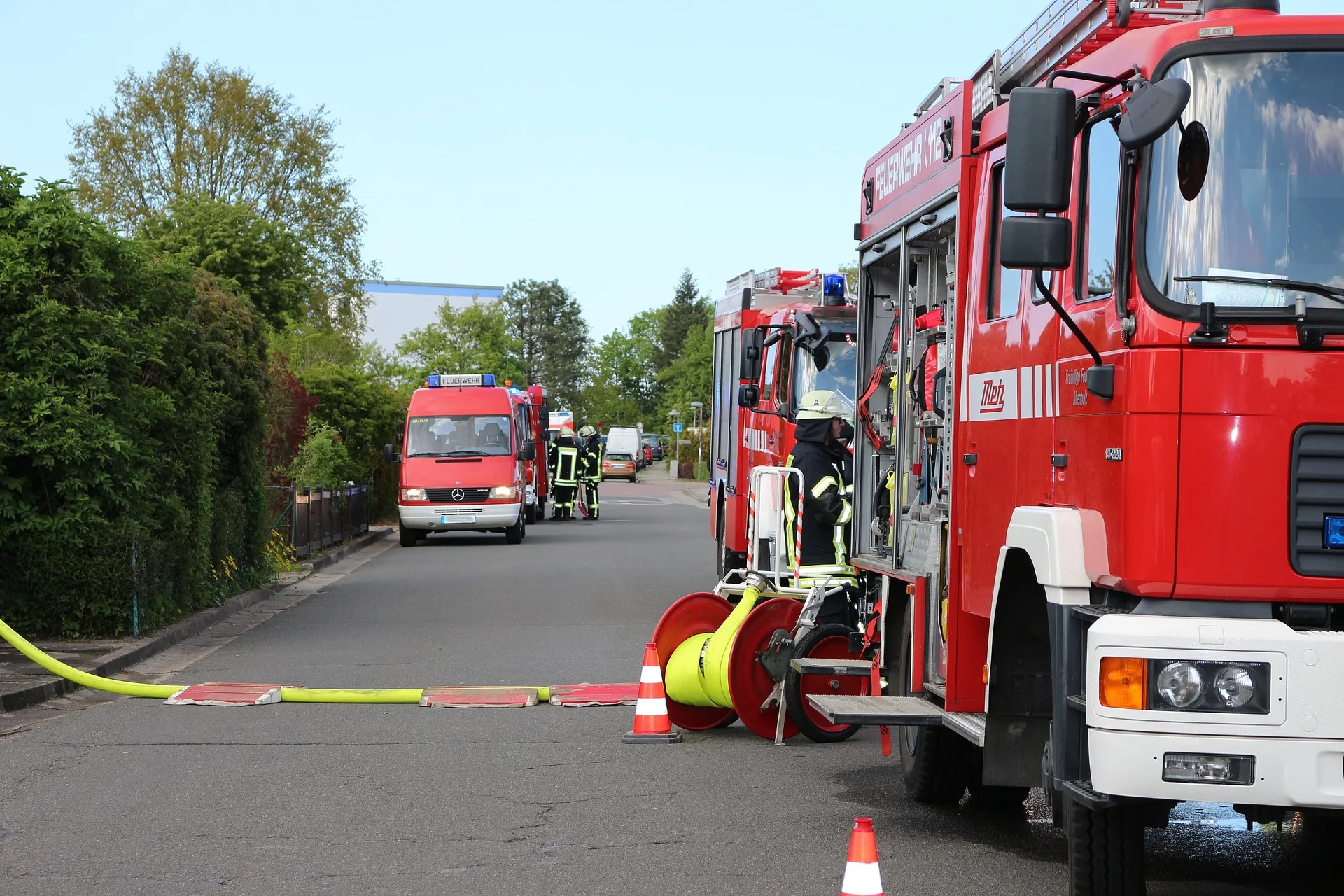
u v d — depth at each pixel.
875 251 10.28
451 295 109.81
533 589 22.80
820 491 11.19
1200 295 5.53
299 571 25.73
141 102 60.62
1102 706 5.36
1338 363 5.43
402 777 9.55
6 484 15.17
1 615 15.31
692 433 95.38
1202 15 6.41
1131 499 5.54
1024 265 5.84
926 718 7.71
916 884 6.98
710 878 7.08
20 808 8.61
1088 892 5.84
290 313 34.06
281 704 12.56
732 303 23.16
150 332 16.75
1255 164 5.61
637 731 10.95
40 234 15.59
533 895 6.80
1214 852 7.73
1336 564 5.40
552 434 46.88
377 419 40.84
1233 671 5.27
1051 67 7.23
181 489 18.39
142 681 13.78
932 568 8.39
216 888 6.93
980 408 7.52
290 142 62.34
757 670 10.97
